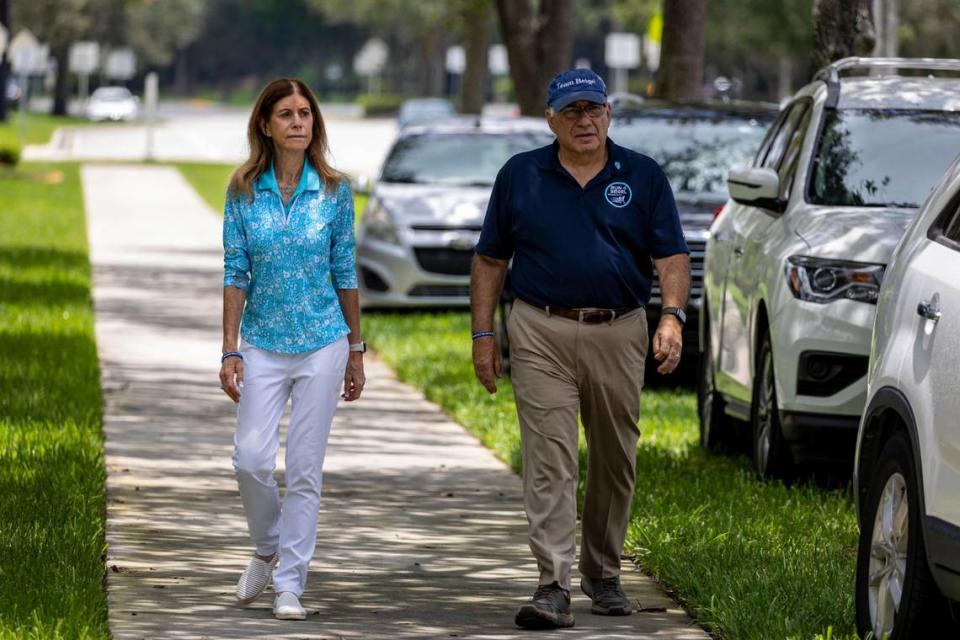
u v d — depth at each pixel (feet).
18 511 67.10
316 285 55.57
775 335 73.36
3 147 354.33
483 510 74.28
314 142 55.88
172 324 140.05
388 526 70.69
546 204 54.65
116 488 76.18
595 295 54.49
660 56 149.28
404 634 54.08
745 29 440.04
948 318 47.62
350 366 57.16
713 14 444.96
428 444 90.84
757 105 122.31
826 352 71.51
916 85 82.43
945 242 51.37
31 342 120.47
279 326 55.42
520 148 156.46
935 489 46.11
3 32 345.51
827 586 56.59
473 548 67.10
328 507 74.18
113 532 67.46
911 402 48.60
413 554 65.77
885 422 52.70
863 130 79.56
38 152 445.37
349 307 56.85
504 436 89.45
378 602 58.34
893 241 72.02
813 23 105.40
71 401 96.48
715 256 88.94
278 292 55.31
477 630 54.70
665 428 96.27
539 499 54.85
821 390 71.92
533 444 55.01
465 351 124.98
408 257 148.97
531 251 54.95
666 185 54.95
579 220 54.49
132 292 162.71
